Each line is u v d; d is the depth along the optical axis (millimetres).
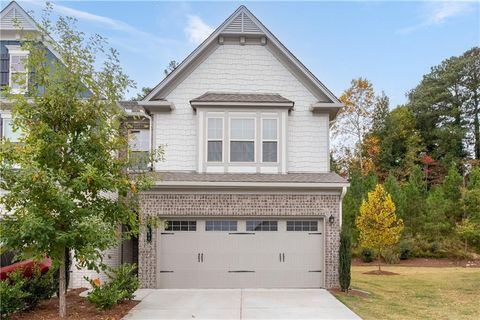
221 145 15680
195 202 14500
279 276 14484
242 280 14461
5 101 15039
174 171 15781
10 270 10945
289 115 16125
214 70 16328
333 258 14414
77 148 9805
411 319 10461
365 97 42906
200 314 10438
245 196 14562
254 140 15688
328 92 15961
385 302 12586
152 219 11516
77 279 14125
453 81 46875
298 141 16031
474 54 47125
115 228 10570
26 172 8609
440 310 11773
